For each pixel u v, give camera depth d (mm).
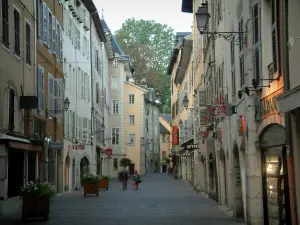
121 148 75375
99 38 57688
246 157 16656
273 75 13594
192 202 28375
